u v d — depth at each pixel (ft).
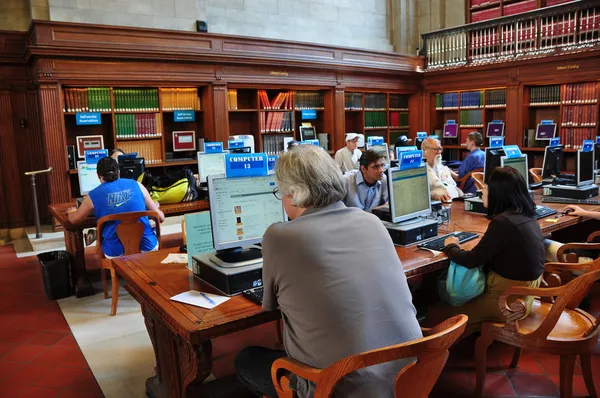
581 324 7.61
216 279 6.81
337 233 4.89
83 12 22.15
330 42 31.58
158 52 21.33
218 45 23.35
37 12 21.58
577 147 25.96
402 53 31.83
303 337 4.84
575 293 6.75
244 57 23.93
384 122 32.32
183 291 6.82
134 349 10.52
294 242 4.81
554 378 8.68
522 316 7.28
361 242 4.91
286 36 29.43
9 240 21.75
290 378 5.18
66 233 14.62
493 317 7.82
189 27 24.98
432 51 32.24
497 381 8.63
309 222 4.94
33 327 11.81
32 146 22.29
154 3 23.88
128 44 20.63
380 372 4.71
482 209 12.03
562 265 8.54
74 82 20.10
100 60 20.39
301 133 27.68
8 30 21.30
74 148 21.57
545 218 11.26
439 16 34.50
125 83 21.36
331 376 4.40
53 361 10.01
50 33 19.13
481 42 29.37
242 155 7.13
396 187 9.14
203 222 7.92
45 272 13.53
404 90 32.09
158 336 7.54
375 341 4.67
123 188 12.55
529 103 27.96
